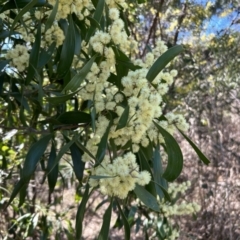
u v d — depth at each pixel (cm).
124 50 51
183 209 83
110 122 39
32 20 54
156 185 44
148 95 37
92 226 183
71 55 41
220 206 162
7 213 126
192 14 156
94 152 43
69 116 45
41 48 48
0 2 47
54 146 49
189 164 170
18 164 91
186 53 161
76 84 36
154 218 91
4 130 75
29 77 44
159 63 37
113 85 46
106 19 44
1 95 54
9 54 46
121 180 35
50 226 106
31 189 156
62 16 41
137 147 42
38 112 60
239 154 166
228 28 149
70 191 182
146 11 153
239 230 158
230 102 168
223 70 157
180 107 159
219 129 163
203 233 164
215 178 165
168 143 38
